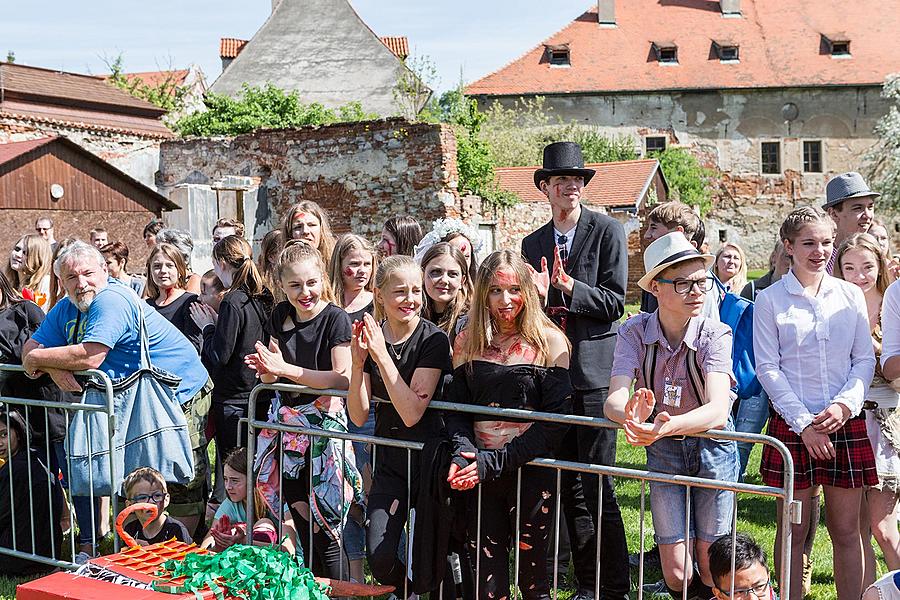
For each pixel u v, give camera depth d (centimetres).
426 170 1706
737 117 4091
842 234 512
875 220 524
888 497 404
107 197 1496
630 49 4238
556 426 358
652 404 324
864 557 434
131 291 475
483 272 365
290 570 338
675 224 464
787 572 319
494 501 367
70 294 465
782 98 4075
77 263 459
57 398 500
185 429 473
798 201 4081
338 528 415
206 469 523
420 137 1706
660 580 477
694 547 381
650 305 495
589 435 436
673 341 363
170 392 474
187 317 562
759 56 4162
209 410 528
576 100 4109
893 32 4216
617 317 456
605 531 424
